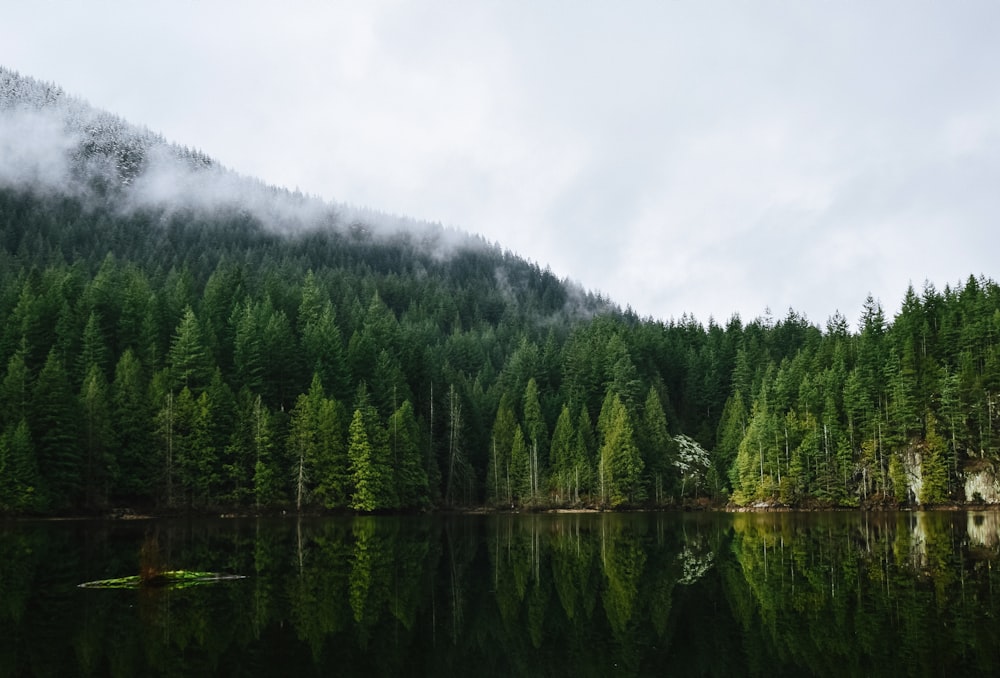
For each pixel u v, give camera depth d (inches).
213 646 1055.0
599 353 5492.1
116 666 949.2
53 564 1790.1
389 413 4384.8
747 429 4741.6
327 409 3838.6
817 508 4185.5
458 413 4586.6
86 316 4232.3
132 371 3629.4
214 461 3592.5
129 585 1494.8
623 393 4933.6
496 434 4638.3
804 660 1009.5
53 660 968.3
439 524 3363.7
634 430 4633.4
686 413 5708.7
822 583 1579.7
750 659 1022.4
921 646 1061.8
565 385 5418.3
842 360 4832.7
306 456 3759.8
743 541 2496.3
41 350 3937.0
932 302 5216.5
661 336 6353.3
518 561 1999.3
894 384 4239.7
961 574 1675.7
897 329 4862.2
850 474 4170.8
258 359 4165.8
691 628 1214.3
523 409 4950.8
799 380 4822.8
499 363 6924.2
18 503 3051.2
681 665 1006.4
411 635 1165.7
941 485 3909.9
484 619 1284.4
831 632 1152.2
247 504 3659.0
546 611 1352.1
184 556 1979.6
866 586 1530.5
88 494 3331.7
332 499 3811.5
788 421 4407.0
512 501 4478.3
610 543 2470.5
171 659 986.7
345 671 962.1
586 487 4488.2
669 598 1460.4
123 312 4291.3
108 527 2851.9
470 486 4495.6
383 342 5132.9
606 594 1508.4
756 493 4301.2
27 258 6860.2
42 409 3262.8
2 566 1750.7
